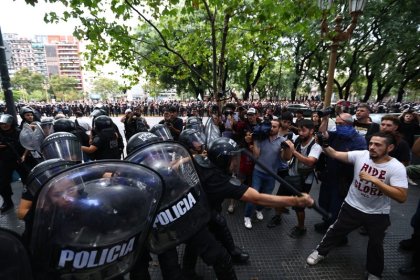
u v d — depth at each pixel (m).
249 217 3.37
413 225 2.72
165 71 5.53
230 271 1.89
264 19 3.49
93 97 70.56
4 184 3.76
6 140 3.76
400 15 14.54
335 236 2.52
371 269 2.32
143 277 1.78
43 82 69.06
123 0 3.74
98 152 3.65
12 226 3.48
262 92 35.56
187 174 1.60
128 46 4.06
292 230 3.21
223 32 4.18
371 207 2.29
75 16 3.43
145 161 1.49
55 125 3.39
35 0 2.84
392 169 2.14
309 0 3.41
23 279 0.86
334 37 3.64
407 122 4.74
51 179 1.01
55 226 1.00
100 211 1.06
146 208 1.19
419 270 2.45
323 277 2.48
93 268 1.06
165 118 5.17
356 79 22.89
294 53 18.53
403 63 18.97
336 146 2.99
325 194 3.19
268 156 3.31
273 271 2.56
